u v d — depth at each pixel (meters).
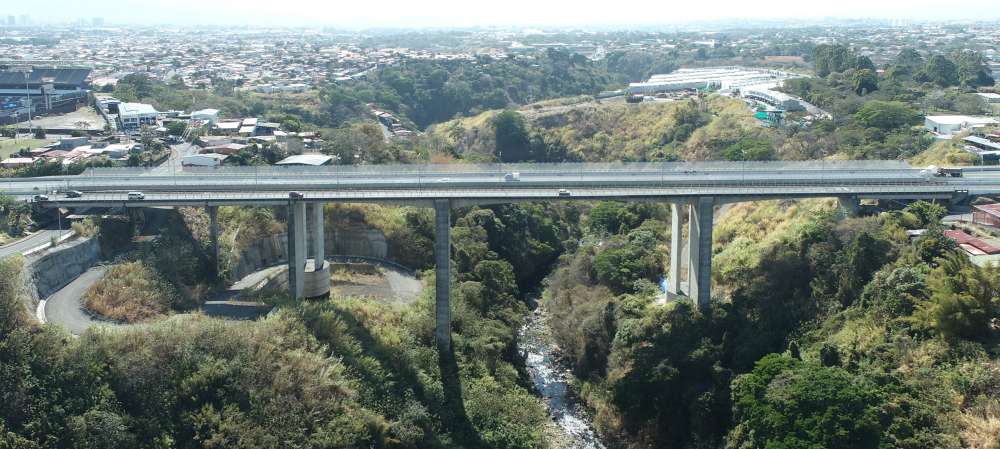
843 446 98.75
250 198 140.50
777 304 137.12
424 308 149.75
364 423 108.00
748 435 111.81
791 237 148.50
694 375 130.00
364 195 139.50
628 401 130.62
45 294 128.00
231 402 104.56
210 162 190.25
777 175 158.38
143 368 103.56
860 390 103.50
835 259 136.88
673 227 148.12
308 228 172.75
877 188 149.88
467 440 119.94
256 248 167.38
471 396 129.50
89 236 142.88
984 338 107.94
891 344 113.31
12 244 136.50
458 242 179.50
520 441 123.25
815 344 124.25
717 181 149.62
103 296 127.44
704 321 136.62
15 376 97.12
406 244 178.25
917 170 163.75
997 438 93.12
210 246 154.50
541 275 198.00
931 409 100.88
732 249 158.25
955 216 146.25
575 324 154.62
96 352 103.88
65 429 95.56
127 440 97.38
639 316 142.88
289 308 126.19
